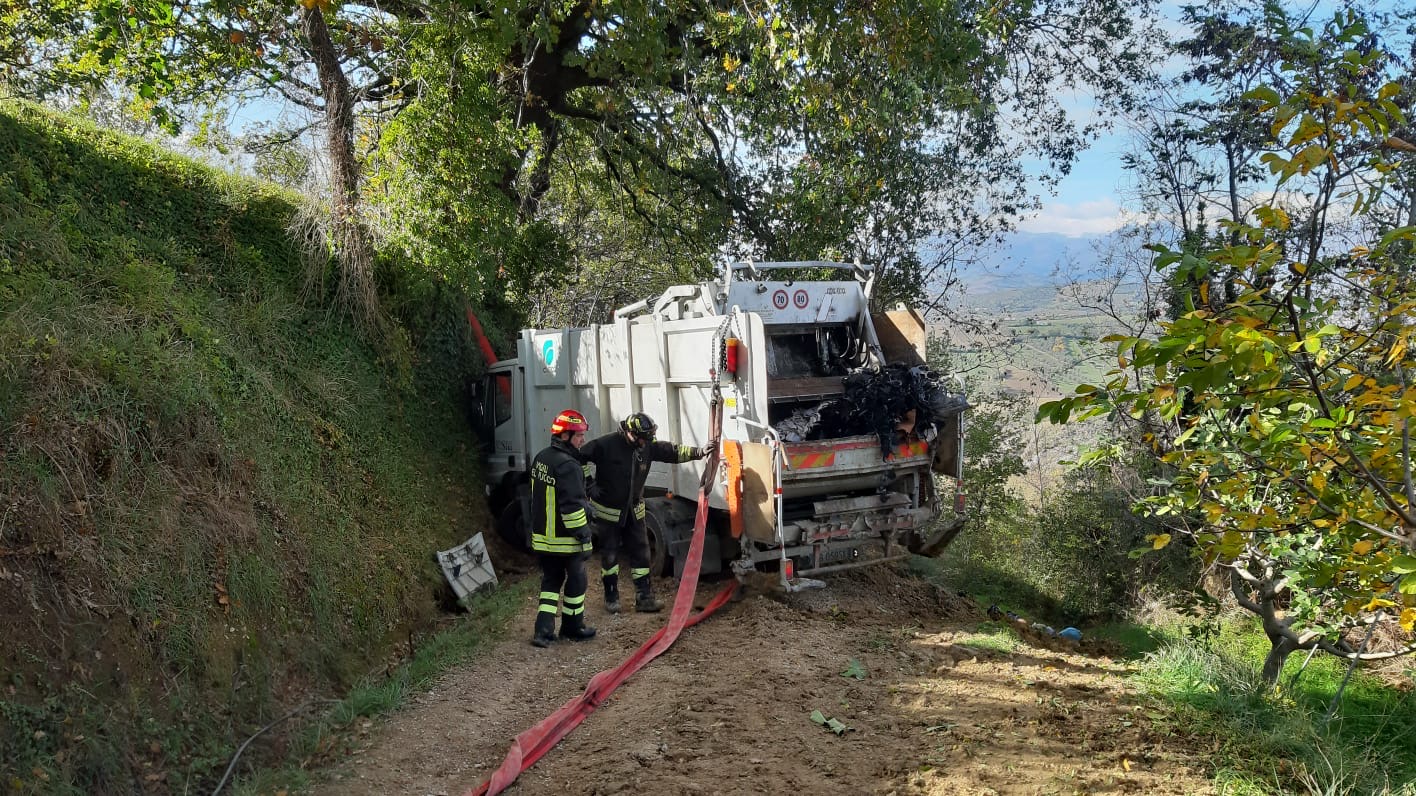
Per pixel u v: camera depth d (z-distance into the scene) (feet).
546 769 16.79
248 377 27.53
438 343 41.19
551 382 35.63
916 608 30.04
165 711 18.03
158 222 31.60
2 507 17.71
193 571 20.54
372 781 16.99
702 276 57.41
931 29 37.83
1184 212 46.55
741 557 27.12
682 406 29.45
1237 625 34.99
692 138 54.19
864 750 16.47
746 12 39.06
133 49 34.32
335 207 35.17
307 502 26.68
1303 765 15.76
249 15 36.65
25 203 26.35
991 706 18.45
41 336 21.42
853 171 46.98
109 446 20.76
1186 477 15.76
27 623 16.53
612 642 24.02
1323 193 12.31
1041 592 46.11
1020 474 54.08
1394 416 10.23
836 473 27.37
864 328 31.96
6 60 33.37
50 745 15.47
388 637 26.35
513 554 36.94
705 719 18.08
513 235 39.65
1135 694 19.31
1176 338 9.60
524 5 37.06
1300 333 10.58
